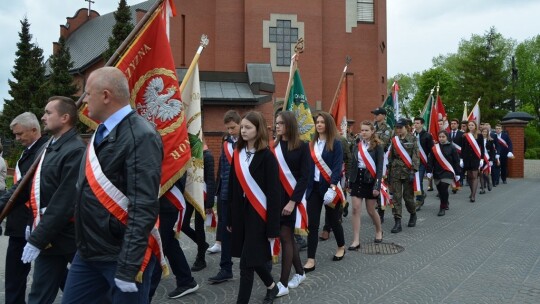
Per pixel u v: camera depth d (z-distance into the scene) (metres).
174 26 24.64
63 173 4.00
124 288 2.99
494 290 5.89
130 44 5.14
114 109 3.31
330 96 26.61
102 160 3.20
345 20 26.94
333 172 6.83
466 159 13.90
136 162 3.14
